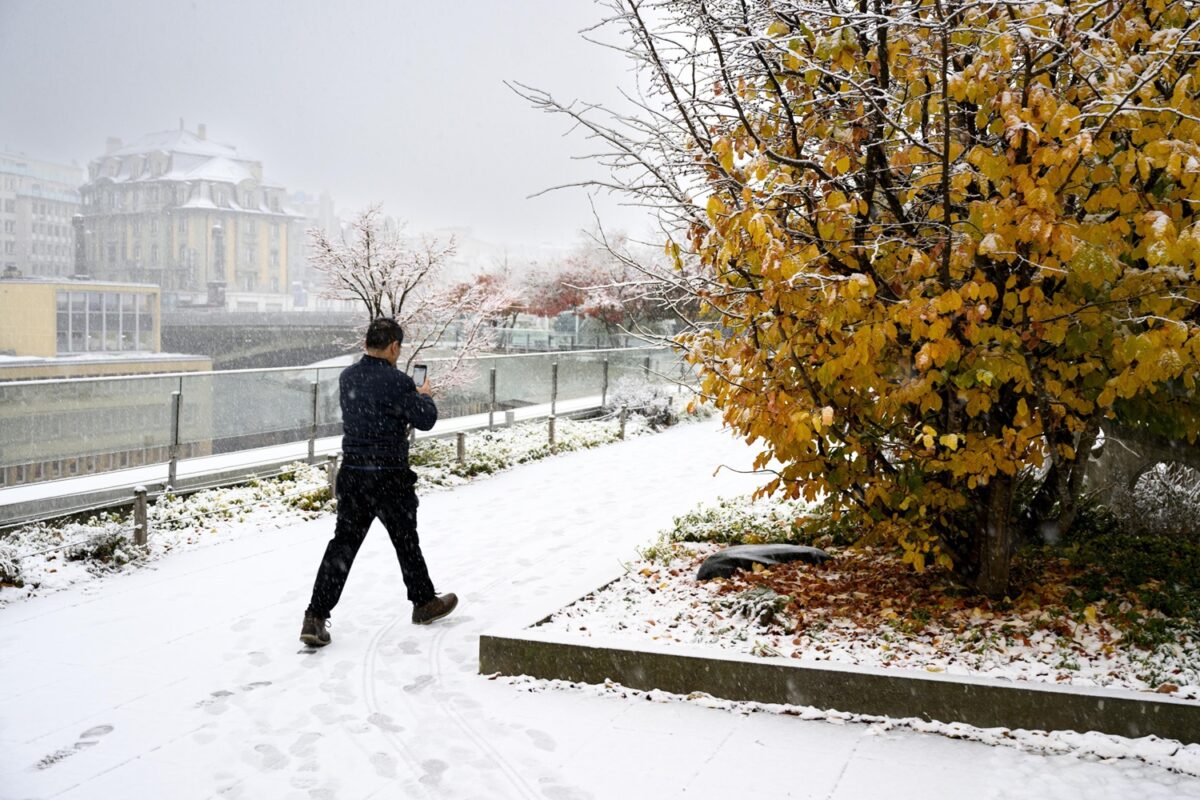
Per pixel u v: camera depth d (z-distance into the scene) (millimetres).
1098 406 5621
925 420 5961
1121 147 5164
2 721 5230
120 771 4605
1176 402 5543
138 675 5945
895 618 5926
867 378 5359
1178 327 4613
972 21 5258
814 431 5641
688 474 13664
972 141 5359
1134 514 7488
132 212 139750
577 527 10164
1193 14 5082
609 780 4367
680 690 5336
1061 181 4840
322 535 10117
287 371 12922
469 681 5695
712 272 6320
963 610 5984
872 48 5602
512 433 16453
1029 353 5320
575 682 5574
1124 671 4996
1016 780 4219
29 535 8875
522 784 4348
